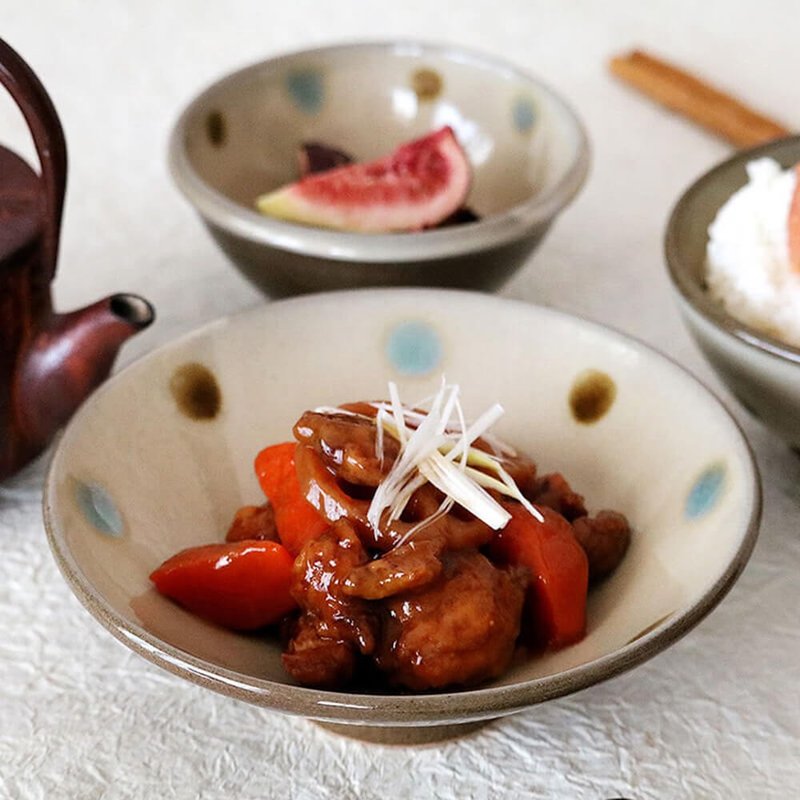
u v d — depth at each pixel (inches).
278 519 25.1
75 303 31.2
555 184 29.5
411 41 33.3
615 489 26.2
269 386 26.9
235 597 24.6
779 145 29.3
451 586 23.8
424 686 23.8
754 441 28.6
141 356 26.2
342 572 23.8
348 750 24.7
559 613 24.3
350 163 32.5
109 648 25.8
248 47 40.0
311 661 23.7
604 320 31.0
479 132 33.3
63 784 24.2
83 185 34.7
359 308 27.2
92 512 24.7
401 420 25.0
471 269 28.8
